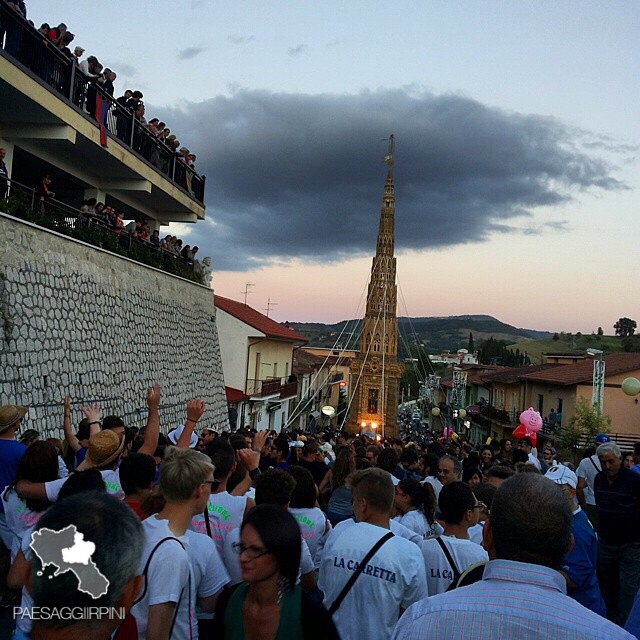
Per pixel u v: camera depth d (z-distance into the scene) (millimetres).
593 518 8672
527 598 2176
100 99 15648
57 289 12609
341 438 14211
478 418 48375
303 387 52406
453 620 2162
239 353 34062
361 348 71688
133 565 1874
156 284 18922
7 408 5672
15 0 12203
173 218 24203
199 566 3504
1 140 13906
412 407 92750
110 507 1932
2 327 10508
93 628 1769
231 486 5207
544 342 141000
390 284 73125
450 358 110062
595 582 4895
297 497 4949
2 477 5422
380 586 3596
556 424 32594
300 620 2506
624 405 31547
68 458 7566
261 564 2486
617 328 136875
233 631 2576
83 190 19000
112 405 15062
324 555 3861
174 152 21109
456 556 4176
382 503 3932
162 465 3438
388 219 74500
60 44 13930
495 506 2402
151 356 18000
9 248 10953
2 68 11234
